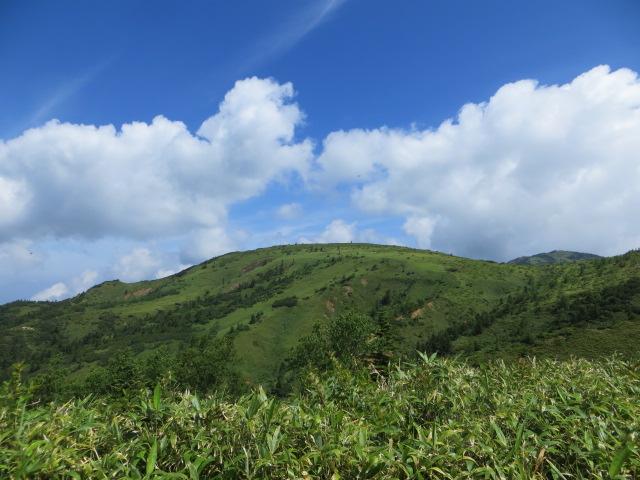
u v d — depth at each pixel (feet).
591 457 7.96
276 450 7.93
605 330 181.98
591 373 13.37
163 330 521.24
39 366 389.60
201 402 9.75
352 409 10.84
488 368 14.07
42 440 7.18
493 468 7.48
